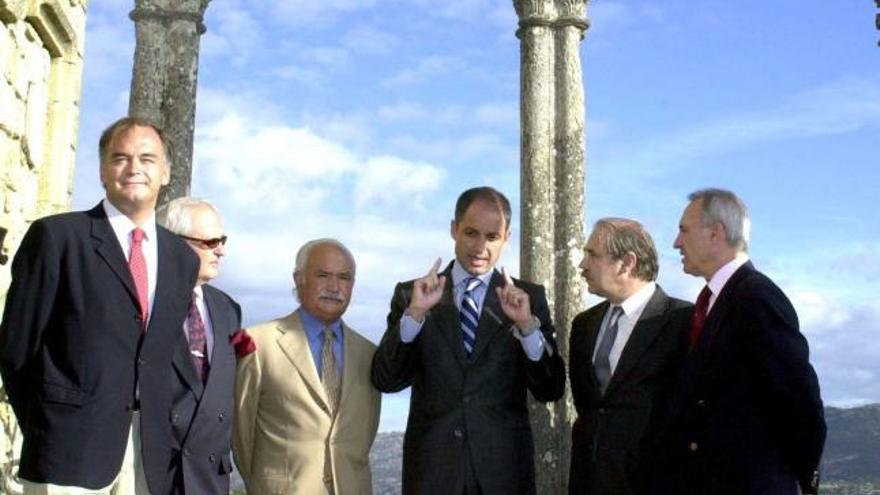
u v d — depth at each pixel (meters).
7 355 4.49
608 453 5.90
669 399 5.45
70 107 8.11
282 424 5.84
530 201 11.52
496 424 6.00
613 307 6.31
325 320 6.05
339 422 5.89
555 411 10.82
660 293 6.25
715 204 5.50
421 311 5.88
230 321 5.52
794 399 4.94
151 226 4.89
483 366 6.07
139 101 10.59
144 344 4.66
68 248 4.57
